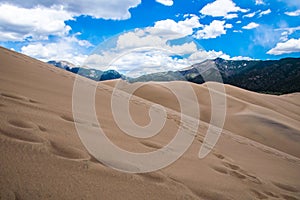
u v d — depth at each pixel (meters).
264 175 3.43
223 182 2.59
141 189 1.83
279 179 3.46
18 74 4.99
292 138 14.59
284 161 5.41
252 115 16.84
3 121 2.16
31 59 9.83
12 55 8.38
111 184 1.74
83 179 1.67
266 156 5.34
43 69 7.66
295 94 40.94
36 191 1.36
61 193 1.42
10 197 1.24
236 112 17.16
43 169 1.61
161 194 1.86
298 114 28.86
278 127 15.67
